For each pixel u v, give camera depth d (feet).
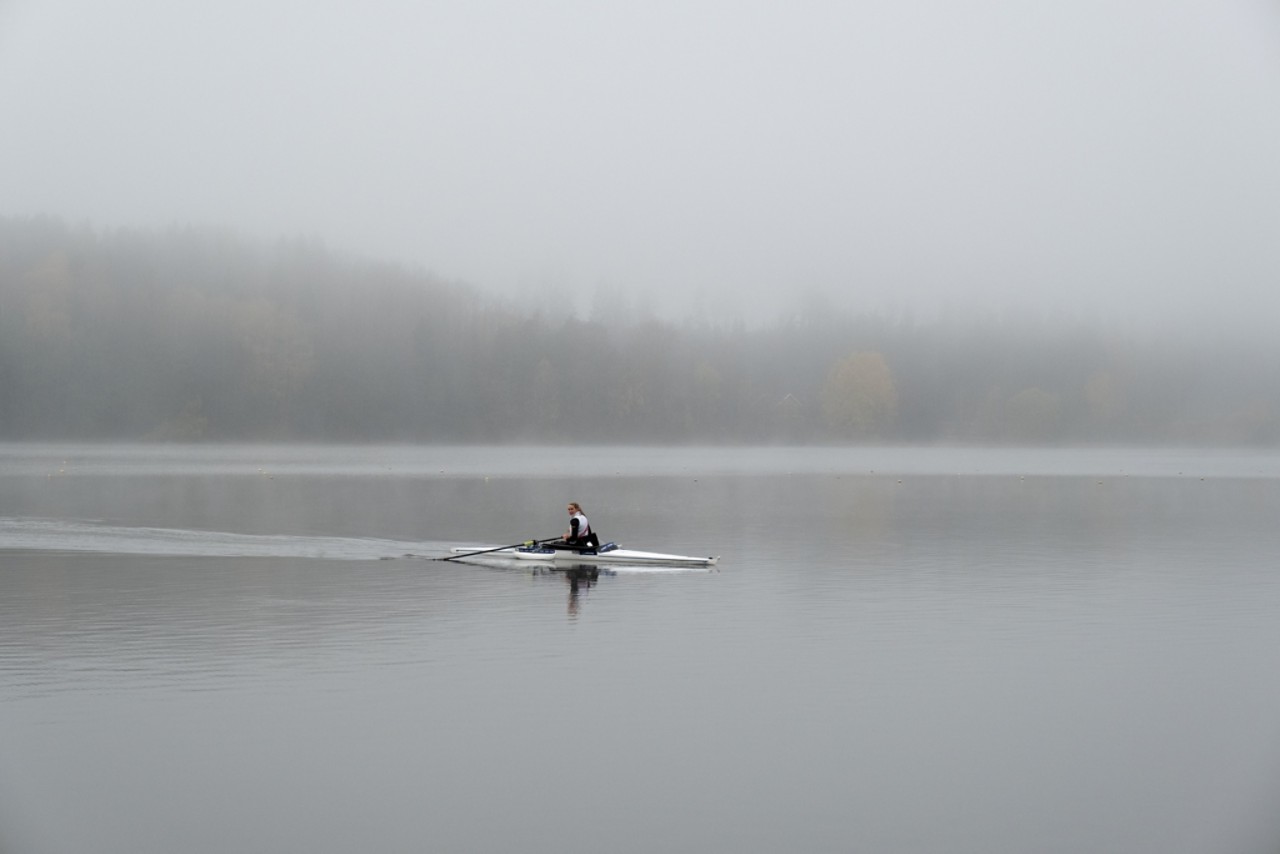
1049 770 45.80
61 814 40.57
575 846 38.40
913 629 71.97
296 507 168.66
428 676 58.34
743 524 147.33
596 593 85.92
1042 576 96.22
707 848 38.34
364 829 39.55
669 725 50.65
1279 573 98.37
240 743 47.57
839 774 45.03
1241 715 53.06
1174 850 38.75
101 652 62.95
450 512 162.91
